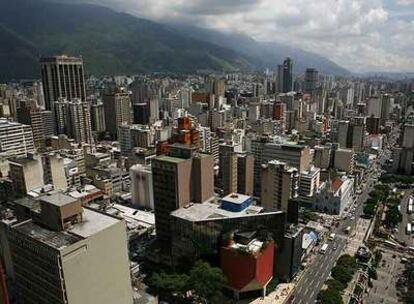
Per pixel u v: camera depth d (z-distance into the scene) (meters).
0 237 188.38
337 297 191.38
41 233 134.88
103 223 141.88
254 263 189.12
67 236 132.00
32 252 133.38
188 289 191.88
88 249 130.62
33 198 185.75
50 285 130.50
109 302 143.75
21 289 147.75
